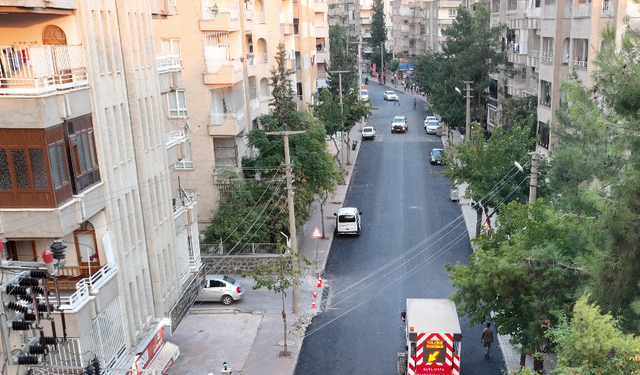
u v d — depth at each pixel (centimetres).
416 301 2175
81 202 1616
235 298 2748
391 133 6888
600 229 1480
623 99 1451
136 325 1928
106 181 1753
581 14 3036
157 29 3027
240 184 3111
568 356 1262
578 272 1753
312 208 4122
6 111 1462
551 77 3409
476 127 3247
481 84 5669
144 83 2039
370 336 2447
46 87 1495
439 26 10269
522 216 2014
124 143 1872
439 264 3164
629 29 1515
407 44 12075
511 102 4466
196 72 3045
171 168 3167
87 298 1588
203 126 3102
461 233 3612
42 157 1495
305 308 2708
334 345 2384
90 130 1692
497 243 2144
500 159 3077
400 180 4875
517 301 1883
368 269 3148
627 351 1159
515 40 4941
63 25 1659
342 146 5422
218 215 3075
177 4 2991
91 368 1342
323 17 6606
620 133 1492
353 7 14712
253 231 3078
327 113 4888
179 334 2473
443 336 1942
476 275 1909
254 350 2333
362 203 4300
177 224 2303
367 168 5312
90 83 1683
